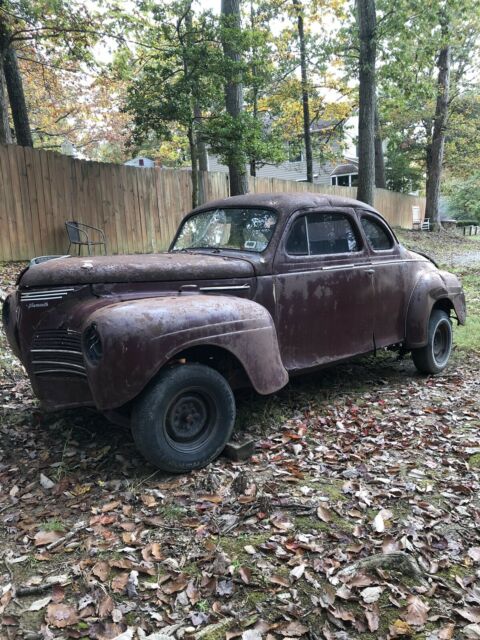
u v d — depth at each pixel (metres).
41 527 2.89
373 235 5.12
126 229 11.37
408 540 2.73
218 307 3.46
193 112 12.10
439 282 5.63
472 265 14.99
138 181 11.55
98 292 3.47
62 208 10.05
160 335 3.13
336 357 4.62
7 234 9.14
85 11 10.78
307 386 5.23
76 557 2.65
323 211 4.55
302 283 4.28
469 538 2.77
